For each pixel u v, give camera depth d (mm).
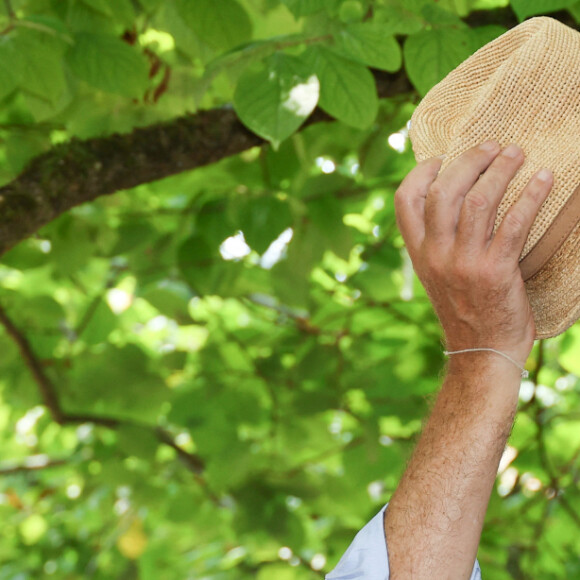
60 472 4977
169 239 3305
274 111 1737
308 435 3691
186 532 4344
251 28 2111
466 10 2223
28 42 2027
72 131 2689
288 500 4145
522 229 1019
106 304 3674
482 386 1076
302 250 3096
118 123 2664
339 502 3719
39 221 2006
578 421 3859
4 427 4645
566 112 1103
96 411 4102
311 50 1899
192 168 2162
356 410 3932
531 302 1144
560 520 3764
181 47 2529
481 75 1231
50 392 3768
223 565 4262
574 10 1971
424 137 1217
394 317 3857
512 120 1105
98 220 3219
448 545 1049
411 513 1070
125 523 4535
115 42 2080
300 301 3250
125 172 2092
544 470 3664
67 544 4684
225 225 3121
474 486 1062
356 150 2998
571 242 1095
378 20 2084
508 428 1079
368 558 1069
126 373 3672
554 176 1074
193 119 2162
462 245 1035
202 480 4062
